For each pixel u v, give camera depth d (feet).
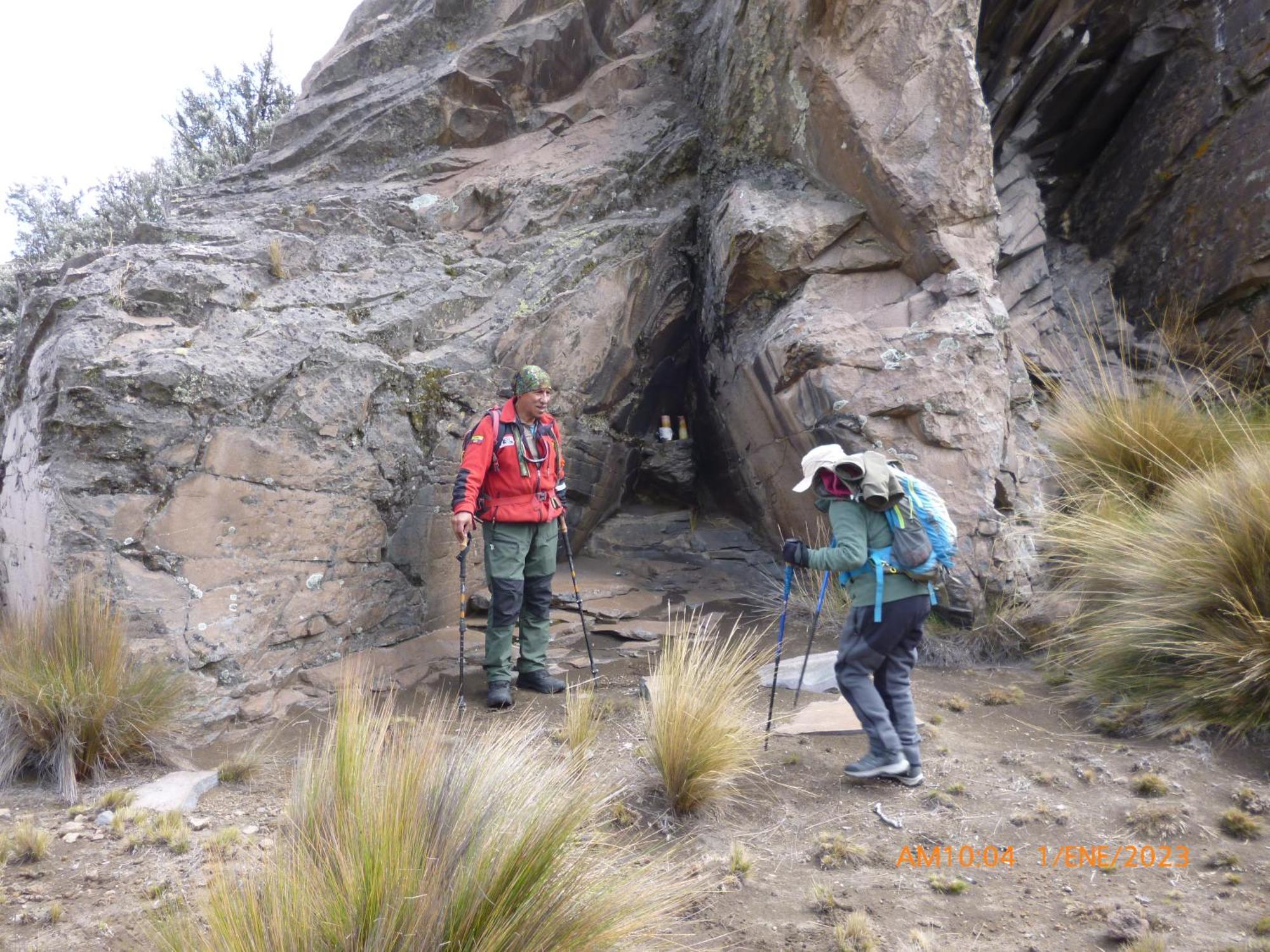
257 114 43.11
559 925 6.63
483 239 22.98
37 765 11.58
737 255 21.18
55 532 13.42
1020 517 17.85
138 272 16.20
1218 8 22.47
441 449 18.56
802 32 20.98
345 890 6.28
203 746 13.17
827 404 18.80
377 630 17.21
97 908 8.61
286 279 18.62
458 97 25.98
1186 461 18.11
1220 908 8.69
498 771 7.73
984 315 18.98
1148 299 24.14
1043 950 8.17
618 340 22.70
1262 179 21.21
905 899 9.09
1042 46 24.68
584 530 23.38
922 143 19.67
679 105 26.43
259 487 15.30
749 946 8.27
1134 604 14.49
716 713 11.27
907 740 11.66
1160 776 11.51
